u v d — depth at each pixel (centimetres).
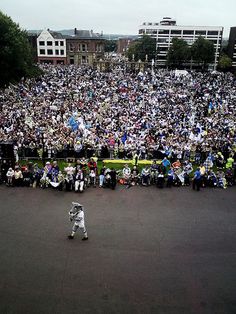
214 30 14438
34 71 6444
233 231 1480
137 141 2577
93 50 10806
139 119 3325
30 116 3234
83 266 1191
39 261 1211
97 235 1410
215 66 12888
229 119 3544
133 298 1033
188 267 1203
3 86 5009
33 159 2378
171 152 2395
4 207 1648
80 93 4628
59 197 1802
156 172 2027
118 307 991
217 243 1373
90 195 1844
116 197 1825
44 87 5012
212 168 2331
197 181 1938
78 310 973
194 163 2422
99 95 4541
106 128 2992
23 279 1108
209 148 2431
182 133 2930
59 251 1281
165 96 4669
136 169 2070
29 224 1484
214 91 5350
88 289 1070
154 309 987
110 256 1259
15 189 1892
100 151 2409
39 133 2683
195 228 1495
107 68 8694
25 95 4397
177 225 1518
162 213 1639
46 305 991
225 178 2061
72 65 10094
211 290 1081
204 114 3800
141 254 1278
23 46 5775
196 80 6738
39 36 10419
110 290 1068
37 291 1052
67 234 1412
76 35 10956
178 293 1062
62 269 1170
